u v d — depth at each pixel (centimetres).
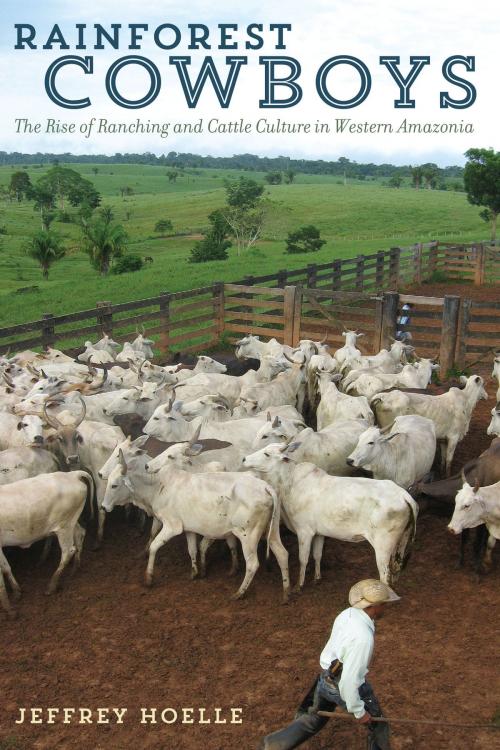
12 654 696
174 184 18938
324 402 1116
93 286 3597
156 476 821
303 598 789
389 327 1639
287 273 2184
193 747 584
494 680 650
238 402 1154
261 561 870
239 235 6919
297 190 13175
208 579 832
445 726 598
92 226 5525
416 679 653
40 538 798
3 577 793
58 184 12012
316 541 813
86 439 934
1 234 8462
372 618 510
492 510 782
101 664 682
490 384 1569
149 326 2309
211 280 3450
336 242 6234
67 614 761
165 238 8306
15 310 2989
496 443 886
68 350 1558
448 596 787
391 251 2814
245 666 677
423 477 960
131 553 890
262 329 1877
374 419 1105
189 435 997
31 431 912
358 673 489
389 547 759
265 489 776
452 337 1591
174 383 1163
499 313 2356
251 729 601
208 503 784
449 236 5797
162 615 759
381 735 529
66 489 795
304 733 530
